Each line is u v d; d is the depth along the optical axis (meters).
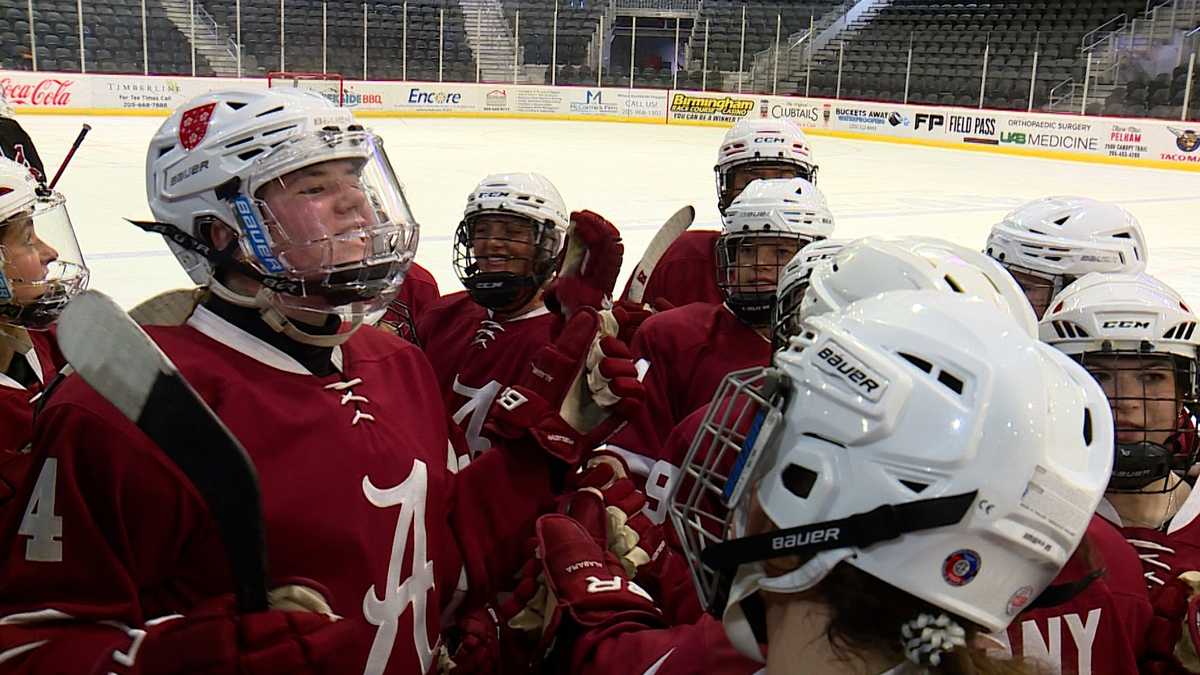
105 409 1.28
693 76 26.08
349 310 1.51
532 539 1.81
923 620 1.02
